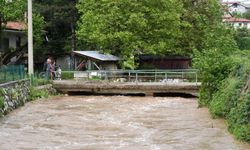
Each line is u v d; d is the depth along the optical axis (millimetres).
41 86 34906
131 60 43125
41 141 17000
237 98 19094
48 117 23141
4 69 27328
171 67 51219
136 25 43281
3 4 40062
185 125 20109
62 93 37250
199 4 48844
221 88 23297
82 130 19297
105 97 34656
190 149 15227
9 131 19109
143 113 24562
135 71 39062
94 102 30672
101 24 43312
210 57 24562
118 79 40656
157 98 34031
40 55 54062
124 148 15516
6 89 25844
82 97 34594
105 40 42906
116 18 43094
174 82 37500
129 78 39250
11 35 51594
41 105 28562
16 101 27266
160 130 19031
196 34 47188
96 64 45188
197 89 35062
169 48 44938
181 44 46969
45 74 39000
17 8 40469
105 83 37094
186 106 27922
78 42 53625
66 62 55469
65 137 17766
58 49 54312
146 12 44375
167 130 18984
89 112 25125
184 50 46906
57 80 39125
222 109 21203
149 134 18172
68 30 54062
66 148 15672
